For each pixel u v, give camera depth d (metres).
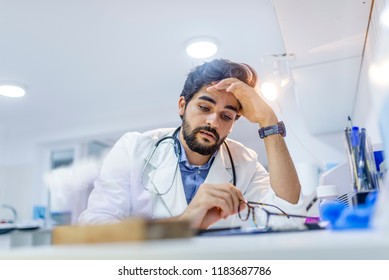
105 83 2.19
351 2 0.97
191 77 1.14
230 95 1.07
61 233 0.43
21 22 1.48
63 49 1.73
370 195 0.55
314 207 0.97
